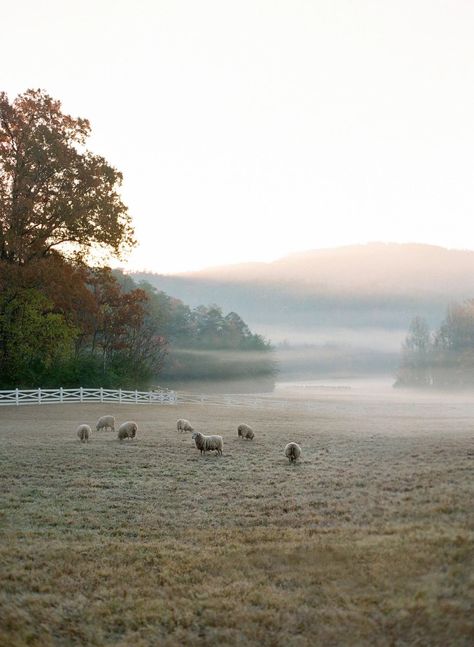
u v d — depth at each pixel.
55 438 27.41
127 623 8.81
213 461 21.48
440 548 10.04
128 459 21.78
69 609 9.33
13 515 14.43
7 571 10.74
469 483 14.96
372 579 9.33
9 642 8.38
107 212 50.69
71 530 13.21
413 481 15.98
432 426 34.41
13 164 49.34
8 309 49.53
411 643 7.64
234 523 13.38
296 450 21.02
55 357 53.88
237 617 8.66
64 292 51.09
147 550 11.67
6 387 51.00
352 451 22.89
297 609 8.71
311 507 14.31
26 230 49.47
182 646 8.13
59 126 51.41
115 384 60.22
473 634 7.55
